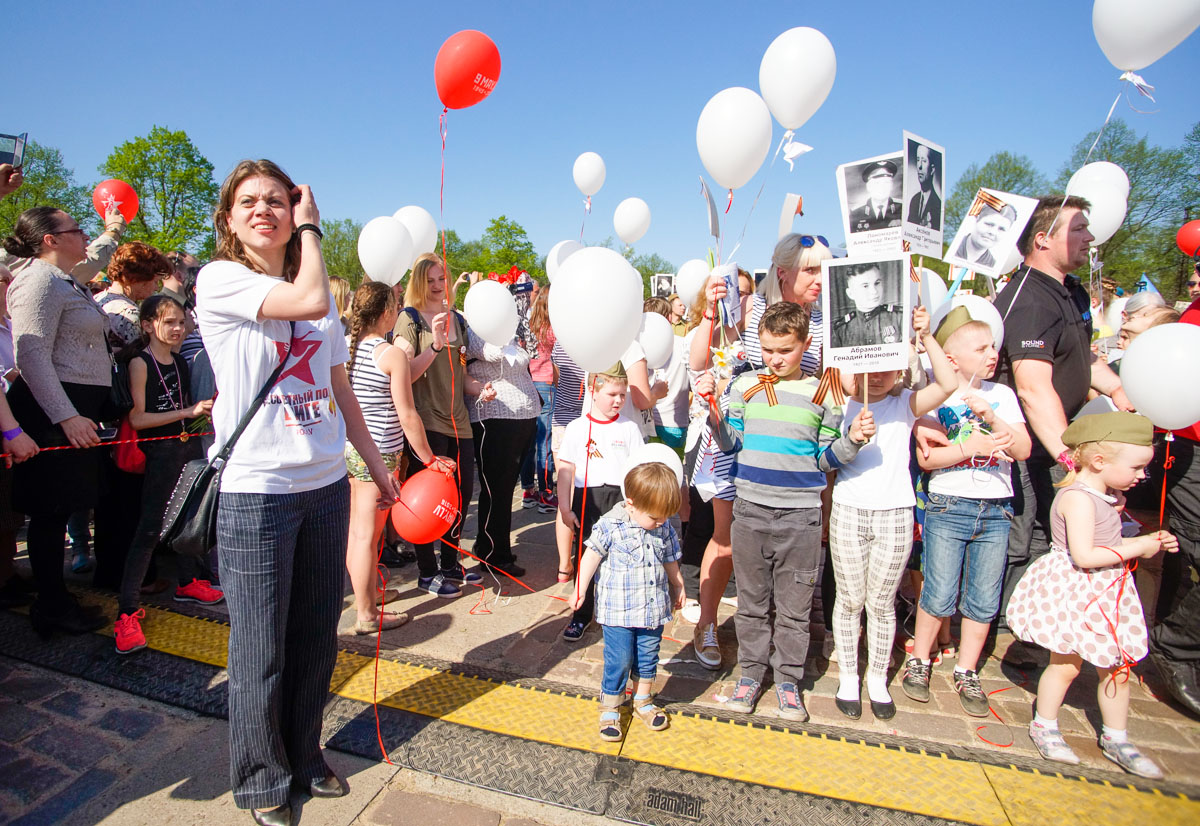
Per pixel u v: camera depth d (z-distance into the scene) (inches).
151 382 122.9
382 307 122.1
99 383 121.3
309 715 81.0
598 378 123.3
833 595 128.6
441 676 110.0
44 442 113.1
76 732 92.9
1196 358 82.5
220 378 73.3
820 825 76.8
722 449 103.0
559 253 198.7
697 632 119.4
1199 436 104.2
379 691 104.8
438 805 80.0
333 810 78.7
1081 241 107.3
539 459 233.6
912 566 131.0
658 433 162.6
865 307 89.7
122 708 99.0
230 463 72.4
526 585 152.9
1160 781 85.5
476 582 153.3
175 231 1316.4
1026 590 95.8
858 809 79.3
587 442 122.9
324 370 80.0
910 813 78.8
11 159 118.4
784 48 108.9
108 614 128.2
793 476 99.7
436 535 118.5
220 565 73.9
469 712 99.2
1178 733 98.0
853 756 90.2
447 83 125.8
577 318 97.6
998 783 84.7
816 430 101.3
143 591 139.9
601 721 93.9
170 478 118.5
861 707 103.7
